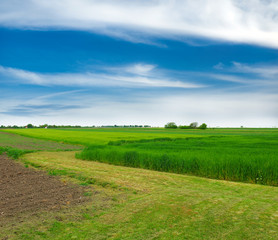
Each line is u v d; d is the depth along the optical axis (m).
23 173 14.16
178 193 9.30
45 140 50.34
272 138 51.66
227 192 9.61
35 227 5.99
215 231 5.83
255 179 12.21
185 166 14.51
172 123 173.12
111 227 6.06
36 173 14.11
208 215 6.87
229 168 12.91
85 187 10.38
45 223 6.24
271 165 11.80
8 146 34.22
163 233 5.73
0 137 61.53
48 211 7.14
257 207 7.59
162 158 15.66
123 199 8.48
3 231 5.74
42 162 18.27
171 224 6.25
